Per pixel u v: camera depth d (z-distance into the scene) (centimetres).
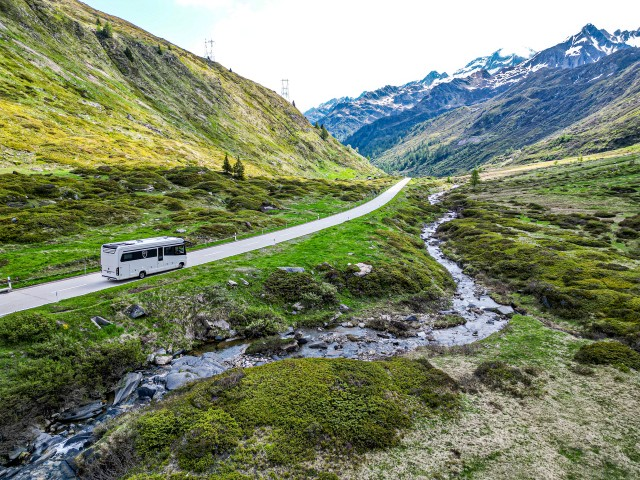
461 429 1827
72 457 1627
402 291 4106
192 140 15162
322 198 10731
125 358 2428
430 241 7475
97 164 9212
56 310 2672
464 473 1548
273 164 18000
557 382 2248
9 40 12575
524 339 2888
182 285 3350
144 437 1673
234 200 8256
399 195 13012
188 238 5219
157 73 18300
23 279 3469
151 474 1488
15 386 1955
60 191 6550
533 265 4725
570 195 11825
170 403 1970
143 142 12319
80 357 2289
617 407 1991
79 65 14512
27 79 11631
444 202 13675
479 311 3684
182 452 1592
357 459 1611
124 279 3547
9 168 7400
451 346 2878
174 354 2672
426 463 1602
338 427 1770
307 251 4922
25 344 2241
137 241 3719
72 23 16138
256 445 1647
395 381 2217
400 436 1764
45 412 1944
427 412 1950
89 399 2120
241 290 3550
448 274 5088
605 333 2908
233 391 2025
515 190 14925
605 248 5725
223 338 2964
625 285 3775
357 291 3981
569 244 5744
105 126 12131
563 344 2781
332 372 2264
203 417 1803
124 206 6431
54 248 4412
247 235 5878
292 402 1933
